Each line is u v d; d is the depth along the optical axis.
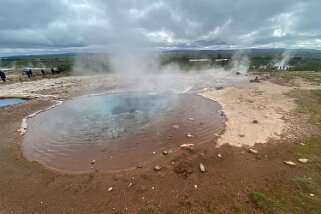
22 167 8.68
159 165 8.25
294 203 6.21
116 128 12.59
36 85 26.62
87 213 6.13
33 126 13.17
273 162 8.30
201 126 12.40
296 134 10.71
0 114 15.42
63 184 7.47
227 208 6.13
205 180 7.30
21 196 6.96
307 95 18.64
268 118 13.06
